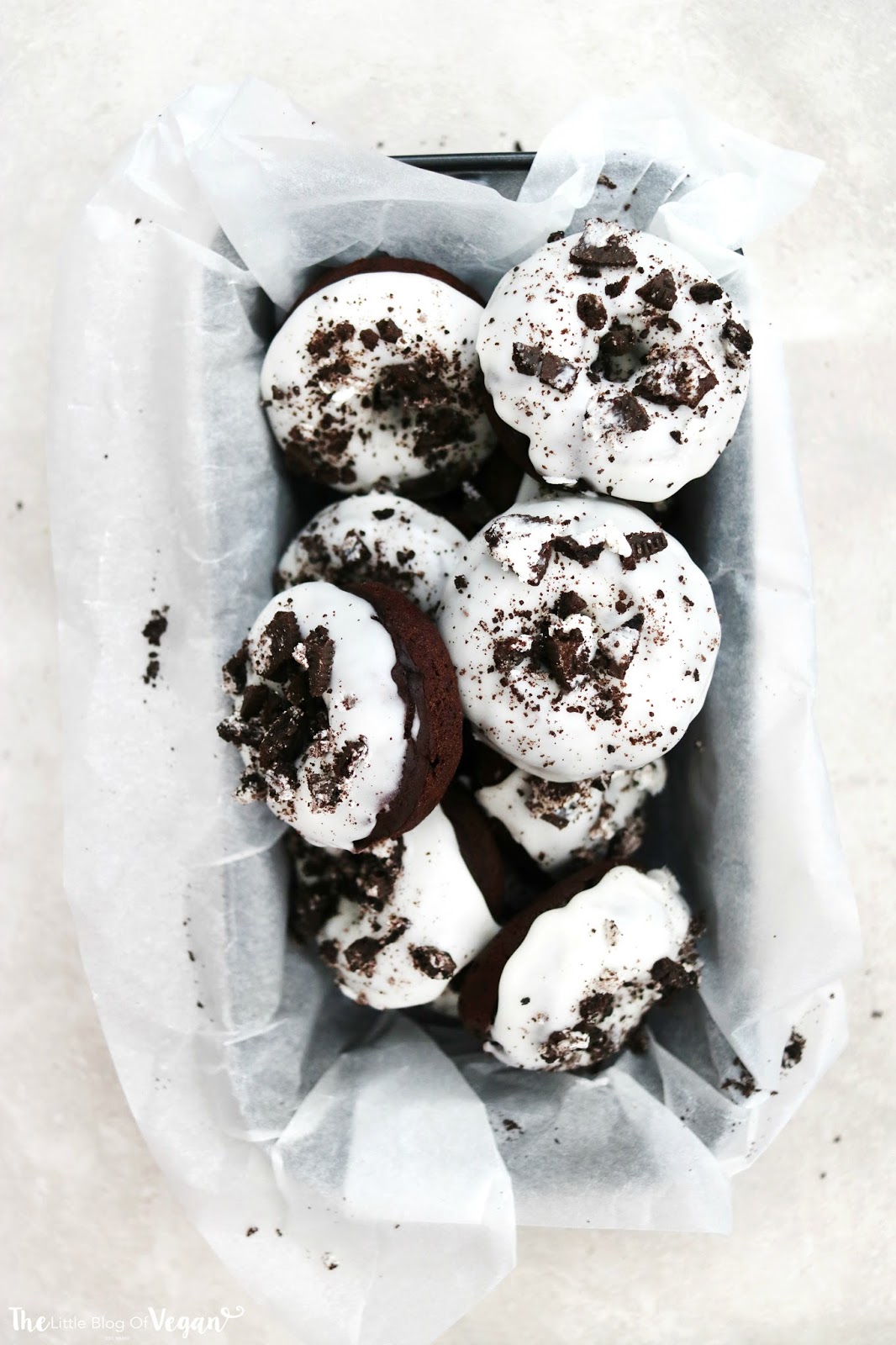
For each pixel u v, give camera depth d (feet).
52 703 2.02
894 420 2.06
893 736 2.04
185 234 1.73
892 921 2.04
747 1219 2.00
